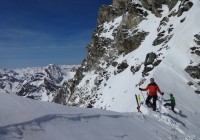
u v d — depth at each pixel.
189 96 33.12
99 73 82.06
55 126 7.86
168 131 14.27
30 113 7.65
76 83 101.44
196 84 37.25
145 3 75.81
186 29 46.84
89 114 10.17
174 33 50.31
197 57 41.28
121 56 76.88
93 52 94.12
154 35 63.38
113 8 98.12
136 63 57.78
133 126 11.77
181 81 36.38
